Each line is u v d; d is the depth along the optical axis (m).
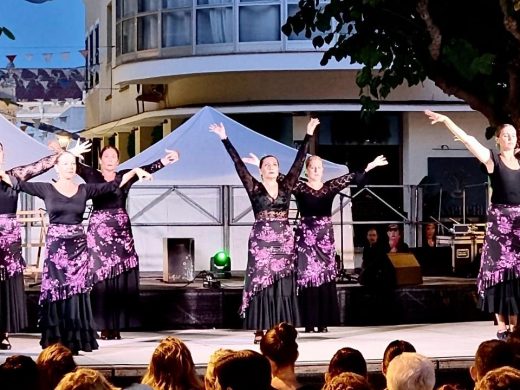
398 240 13.12
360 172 10.68
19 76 26.22
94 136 27.98
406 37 9.88
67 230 9.61
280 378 6.49
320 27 9.86
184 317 11.84
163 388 6.13
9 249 9.73
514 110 9.80
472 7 9.70
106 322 10.59
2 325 9.77
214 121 15.77
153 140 24.28
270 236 10.18
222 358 4.94
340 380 5.04
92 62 28.42
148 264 15.36
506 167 9.47
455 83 9.98
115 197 10.47
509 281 9.57
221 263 13.93
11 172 9.57
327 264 10.70
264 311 10.17
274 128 21.17
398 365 5.30
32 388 5.13
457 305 12.23
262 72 20.64
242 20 20.16
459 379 9.24
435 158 21.05
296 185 10.66
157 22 21.02
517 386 4.59
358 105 20.27
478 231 14.62
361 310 11.96
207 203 15.41
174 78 21.31
